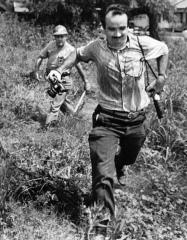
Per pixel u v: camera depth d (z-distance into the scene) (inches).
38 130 268.2
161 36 783.1
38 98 325.1
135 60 169.2
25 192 186.1
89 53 175.3
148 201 198.2
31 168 194.2
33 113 299.1
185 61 553.3
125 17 164.6
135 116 175.3
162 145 264.4
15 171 189.9
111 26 164.2
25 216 173.8
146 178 218.1
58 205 184.9
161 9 737.0
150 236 176.2
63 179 192.7
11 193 182.9
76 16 721.0
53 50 311.9
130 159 192.9
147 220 185.8
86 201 185.8
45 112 302.8
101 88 175.5
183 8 1060.5
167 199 201.3
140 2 716.7
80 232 171.3
